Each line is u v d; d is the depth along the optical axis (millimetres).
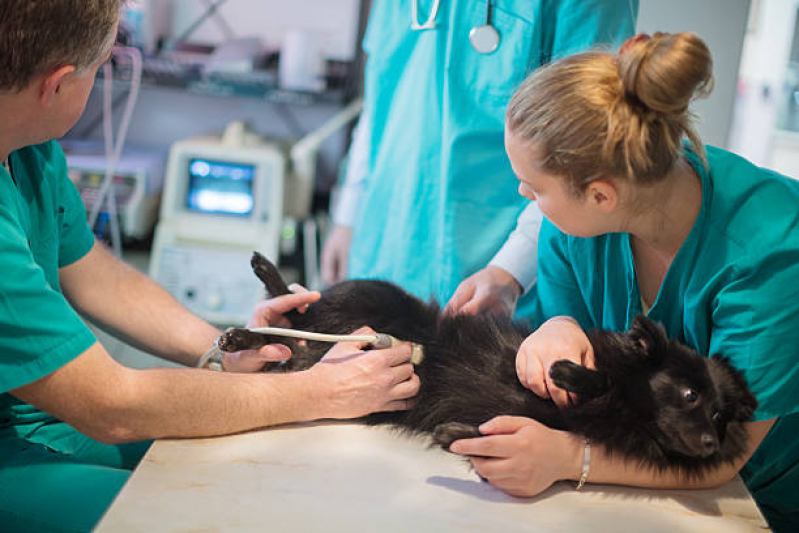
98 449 1462
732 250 1098
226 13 3396
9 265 1034
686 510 1019
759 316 1062
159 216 3229
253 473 1019
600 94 1004
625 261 1280
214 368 1398
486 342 1329
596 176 1031
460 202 1762
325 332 1442
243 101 3520
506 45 1674
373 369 1195
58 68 1036
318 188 3607
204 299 2941
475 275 1607
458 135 1719
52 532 1124
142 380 1103
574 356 1145
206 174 2955
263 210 2977
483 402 1175
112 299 1493
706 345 1188
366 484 1014
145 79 2930
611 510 1004
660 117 995
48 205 1327
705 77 953
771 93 2820
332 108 3539
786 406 1077
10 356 1036
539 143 1041
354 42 3391
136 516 897
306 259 3199
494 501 1000
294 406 1150
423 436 1178
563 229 1157
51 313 1067
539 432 1036
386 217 1992
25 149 1310
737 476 1130
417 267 1895
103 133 3477
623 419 1070
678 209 1117
